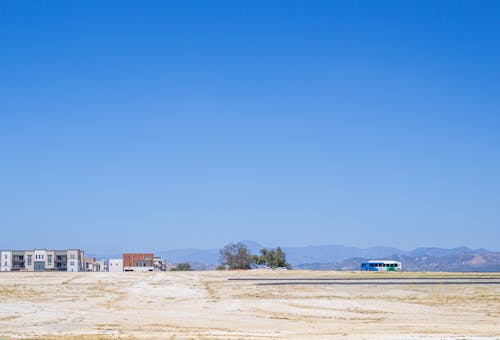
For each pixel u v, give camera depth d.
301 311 52.50
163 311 52.44
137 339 35.44
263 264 179.38
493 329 40.41
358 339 35.31
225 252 178.00
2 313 50.38
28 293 72.31
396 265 150.62
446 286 77.94
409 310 53.19
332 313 51.09
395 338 35.78
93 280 97.19
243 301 60.81
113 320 45.91
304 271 130.38
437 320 46.56
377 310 53.22
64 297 66.94
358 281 90.38
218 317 48.34
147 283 90.12
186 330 40.22
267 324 43.97
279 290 74.31
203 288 79.56
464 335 37.12
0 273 118.56
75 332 38.94
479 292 69.38
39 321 45.12
